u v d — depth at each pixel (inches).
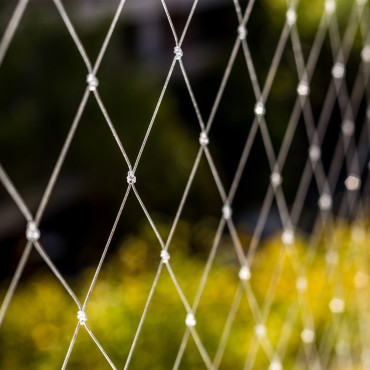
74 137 183.6
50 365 82.2
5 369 86.9
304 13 220.2
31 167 182.7
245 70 236.5
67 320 89.7
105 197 189.6
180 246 117.1
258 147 234.1
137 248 110.9
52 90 177.3
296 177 238.5
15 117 171.5
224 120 239.1
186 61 247.6
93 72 23.8
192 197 203.0
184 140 206.5
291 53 232.1
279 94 235.8
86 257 180.5
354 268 91.7
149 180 192.9
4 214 178.5
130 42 225.5
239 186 234.4
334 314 90.0
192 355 83.0
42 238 180.9
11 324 94.8
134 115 189.6
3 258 172.1
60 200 189.6
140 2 217.2
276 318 90.3
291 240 50.6
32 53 173.5
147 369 81.0
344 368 82.4
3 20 167.9
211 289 95.0
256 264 108.6
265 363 85.9
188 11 241.9
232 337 86.0
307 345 78.5
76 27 182.1
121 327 84.0
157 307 89.1
